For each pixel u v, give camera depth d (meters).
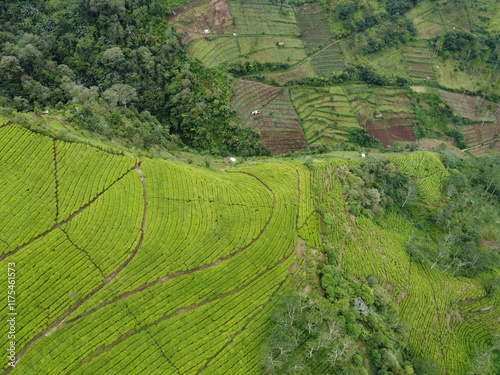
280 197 67.38
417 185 89.00
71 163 59.91
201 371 45.78
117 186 59.62
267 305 53.00
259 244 59.47
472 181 100.44
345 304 53.00
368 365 50.47
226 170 77.50
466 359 61.81
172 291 51.03
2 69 83.88
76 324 45.19
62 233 52.06
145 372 44.03
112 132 74.75
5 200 52.81
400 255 70.19
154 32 106.06
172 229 56.97
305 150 99.81
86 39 98.75
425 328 63.25
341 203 71.31
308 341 49.50
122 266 51.69
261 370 46.84
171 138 91.75
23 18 102.31
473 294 70.94
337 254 62.81
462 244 80.50
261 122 106.31
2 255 48.28
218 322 50.00
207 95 101.50
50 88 90.19
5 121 61.00
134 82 97.88
